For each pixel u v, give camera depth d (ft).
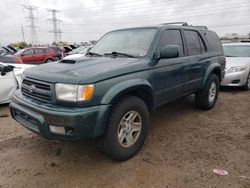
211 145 12.03
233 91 24.90
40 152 11.52
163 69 12.11
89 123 8.95
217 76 18.21
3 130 14.38
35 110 9.48
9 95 19.45
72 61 11.39
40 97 9.84
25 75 10.90
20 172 9.86
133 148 10.75
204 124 14.99
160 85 12.07
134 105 10.44
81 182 9.17
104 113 9.18
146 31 13.10
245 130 14.01
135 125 10.85
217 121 15.55
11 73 19.56
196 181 9.09
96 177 9.47
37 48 58.80
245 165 10.15
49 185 9.01
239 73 24.03
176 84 13.32
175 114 16.93
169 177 9.37
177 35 14.03
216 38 18.66
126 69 10.27
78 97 8.84
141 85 10.60
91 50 14.43
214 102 18.22
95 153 11.35
